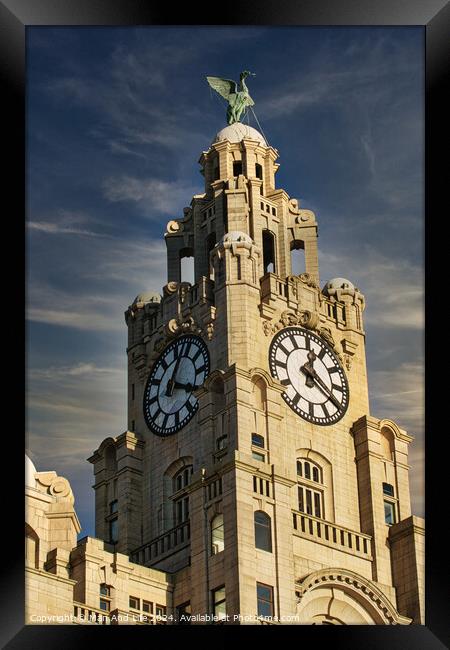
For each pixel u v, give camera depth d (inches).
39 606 3897.6
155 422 4549.7
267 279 4571.9
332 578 4200.3
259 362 4478.3
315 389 4520.2
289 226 4785.9
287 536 4160.9
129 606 4101.9
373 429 4522.6
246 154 4854.8
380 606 4229.8
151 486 4493.1
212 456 4333.2
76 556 4077.3
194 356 4539.9
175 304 4613.7
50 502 4114.2
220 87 4827.8
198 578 4131.4
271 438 4333.2
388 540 4407.0
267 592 4092.0
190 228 4798.2
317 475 4448.8
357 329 4643.2
